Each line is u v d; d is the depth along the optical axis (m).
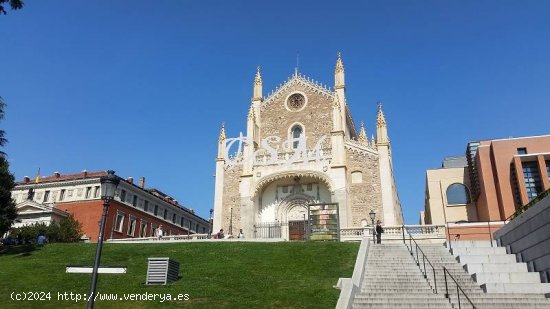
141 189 67.81
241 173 48.06
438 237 32.19
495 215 40.38
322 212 32.31
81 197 62.44
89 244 30.45
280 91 52.16
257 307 16.48
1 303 17.19
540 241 19.34
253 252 25.78
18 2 17.05
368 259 23.12
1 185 36.72
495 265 20.50
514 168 39.59
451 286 18.98
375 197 43.41
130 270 22.39
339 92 50.09
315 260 23.55
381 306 16.34
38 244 31.02
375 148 45.50
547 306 16.03
